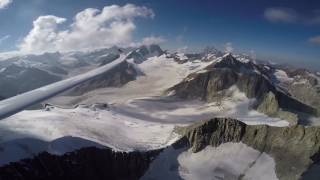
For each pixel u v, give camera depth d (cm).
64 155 19038
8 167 16362
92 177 19800
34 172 17175
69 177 18650
